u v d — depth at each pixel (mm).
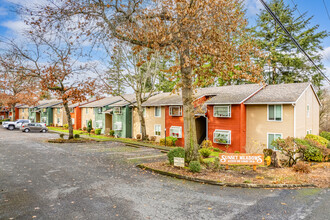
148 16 10500
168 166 11969
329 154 16781
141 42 11219
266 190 8578
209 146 21516
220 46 10727
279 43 33656
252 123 20391
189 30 9758
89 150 18609
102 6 10250
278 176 10469
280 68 34500
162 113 27453
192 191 8383
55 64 21719
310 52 32812
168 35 9758
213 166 12086
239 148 20359
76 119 44500
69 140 24109
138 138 28594
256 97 20562
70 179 9750
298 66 32688
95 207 6758
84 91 23609
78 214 6250
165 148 20422
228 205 7023
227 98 21734
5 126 41656
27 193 7910
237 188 8797
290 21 32750
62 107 47781
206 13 10016
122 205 6941
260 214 6355
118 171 11344
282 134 18500
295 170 11852
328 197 7805
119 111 32562
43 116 54344
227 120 21453
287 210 6652
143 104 28844
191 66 10961
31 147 19562
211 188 8773
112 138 28922
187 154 12039
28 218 5973
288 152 14328
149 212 6453
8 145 20609
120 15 10461
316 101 23703
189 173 10547
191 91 12133
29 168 11703
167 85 36344
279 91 20359
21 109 64250
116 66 24609
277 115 18844
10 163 12875
